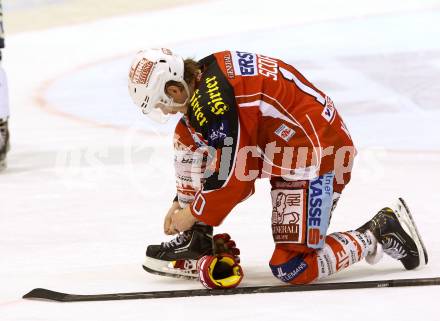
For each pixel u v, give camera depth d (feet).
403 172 64.23
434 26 134.10
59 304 35.53
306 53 120.78
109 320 32.83
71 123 94.22
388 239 38.34
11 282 39.63
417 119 84.28
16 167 72.59
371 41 125.90
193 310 33.65
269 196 58.13
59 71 130.11
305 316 32.27
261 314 32.76
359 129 81.35
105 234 48.85
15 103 109.29
